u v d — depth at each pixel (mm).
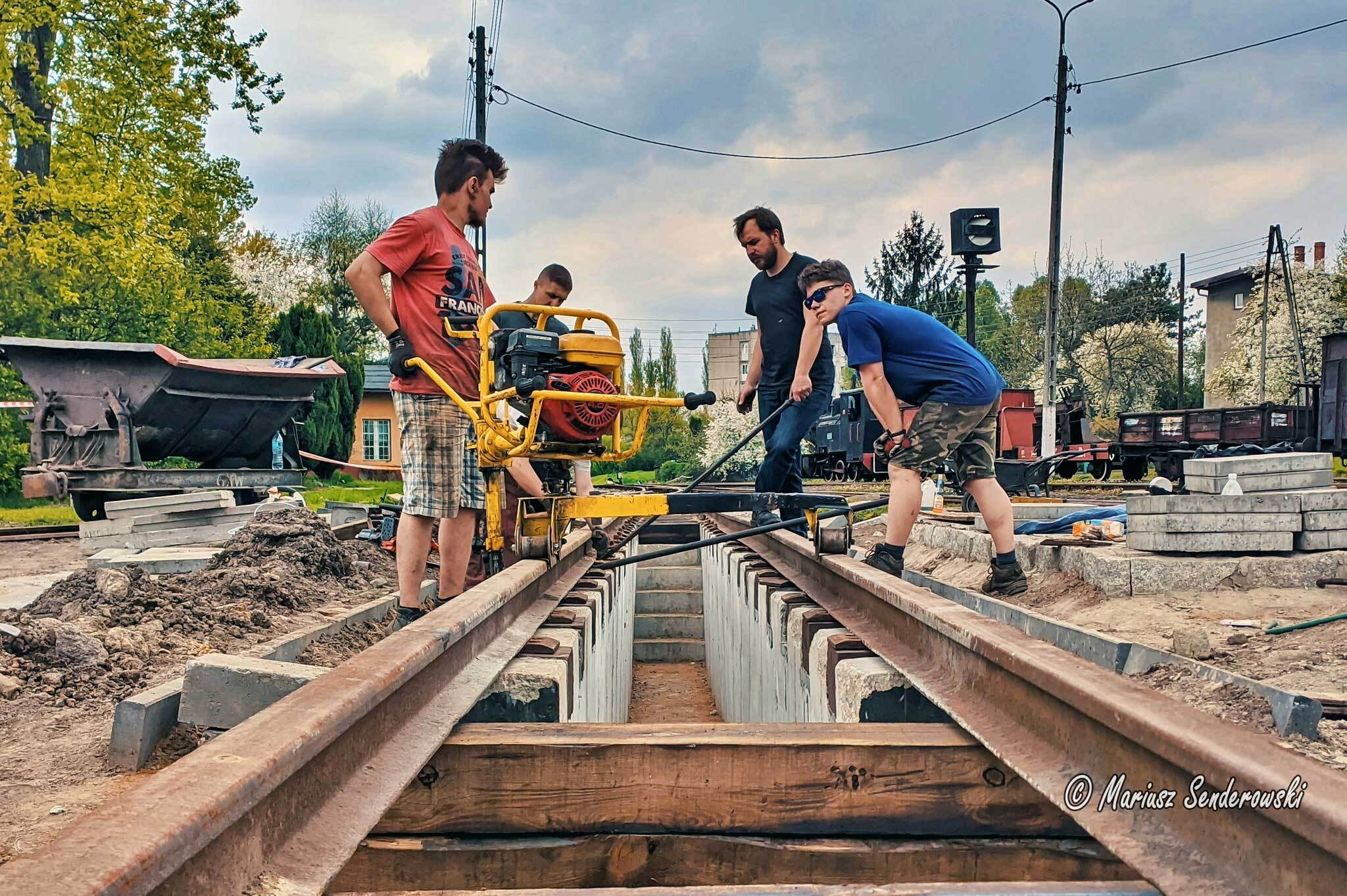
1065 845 2020
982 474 5102
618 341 4062
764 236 5625
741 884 2041
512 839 2070
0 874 1053
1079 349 60500
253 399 10961
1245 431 24078
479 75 19141
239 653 4371
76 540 10938
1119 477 29828
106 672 3832
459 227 4434
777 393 5891
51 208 20266
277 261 51656
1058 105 19938
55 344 9859
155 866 1108
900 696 2717
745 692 5910
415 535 4141
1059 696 1893
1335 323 46188
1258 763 1358
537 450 3898
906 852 2004
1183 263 52094
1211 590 5316
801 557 5414
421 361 3953
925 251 45344
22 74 20516
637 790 2088
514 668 2756
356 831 1644
